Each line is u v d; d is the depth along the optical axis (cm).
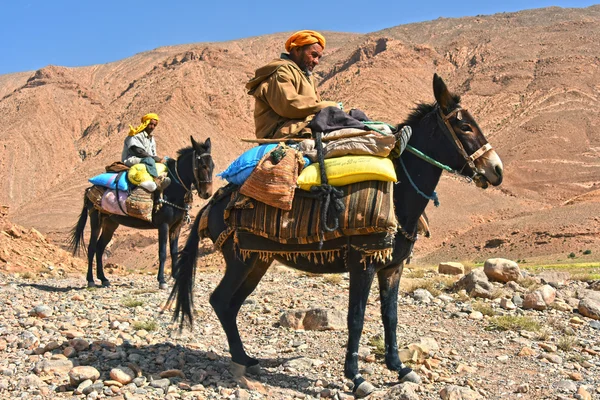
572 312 996
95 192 1345
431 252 13725
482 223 14712
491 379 699
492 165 636
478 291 1092
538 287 1132
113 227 1389
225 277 689
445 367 737
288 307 1055
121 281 1481
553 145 19962
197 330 895
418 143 656
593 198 14675
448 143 646
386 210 605
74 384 634
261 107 708
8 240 1967
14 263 1814
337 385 666
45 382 647
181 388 642
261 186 628
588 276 1369
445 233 14388
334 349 803
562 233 12012
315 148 643
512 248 12369
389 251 613
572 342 824
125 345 773
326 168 621
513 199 16462
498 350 804
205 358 756
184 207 1352
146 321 918
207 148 1341
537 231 12475
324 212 606
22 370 680
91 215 1379
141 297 1159
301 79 688
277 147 641
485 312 980
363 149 621
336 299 1102
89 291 1256
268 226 631
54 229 18250
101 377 658
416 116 666
